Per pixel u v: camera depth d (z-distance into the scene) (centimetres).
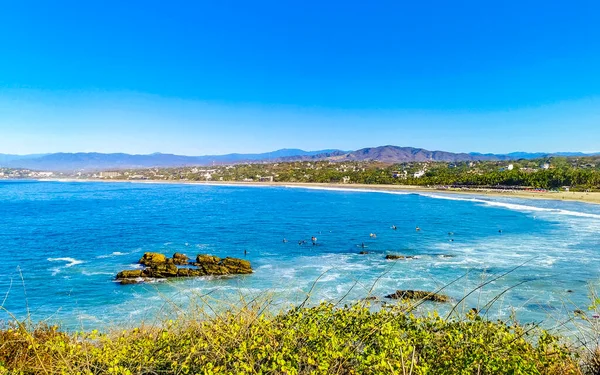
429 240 4638
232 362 493
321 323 581
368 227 5831
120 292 2672
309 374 464
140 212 7975
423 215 7350
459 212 7800
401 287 2577
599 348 590
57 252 4053
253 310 615
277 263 3531
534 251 3812
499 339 555
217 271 3114
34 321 2009
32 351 650
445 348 534
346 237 4938
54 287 2814
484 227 5653
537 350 562
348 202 10531
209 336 526
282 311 633
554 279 2666
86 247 4322
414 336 550
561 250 3834
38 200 11219
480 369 496
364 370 467
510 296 2214
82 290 2734
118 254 3959
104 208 8838
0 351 641
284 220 6706
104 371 488
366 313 610
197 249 4225
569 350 582
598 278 2636
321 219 6831
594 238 4547
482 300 2111
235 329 540
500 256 3612
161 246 4388
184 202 10600
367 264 3422
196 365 496
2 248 4256
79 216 7256
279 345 505
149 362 497
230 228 5762
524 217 6806
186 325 625
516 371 475
